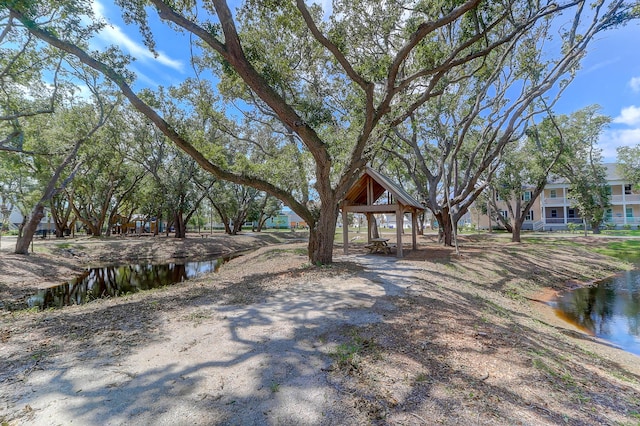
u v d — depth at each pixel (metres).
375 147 11.05
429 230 41.38
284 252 16.05
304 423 2.61
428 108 15.45
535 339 5.10
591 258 16.17
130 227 47.78
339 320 5.20
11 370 3.49
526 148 22.50
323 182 10.30
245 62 7.50
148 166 26.45
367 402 2.91
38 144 15.97
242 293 7.26
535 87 14.07
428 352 4.03
